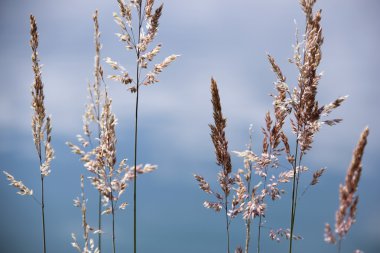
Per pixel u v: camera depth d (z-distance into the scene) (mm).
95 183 612
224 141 620
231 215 619
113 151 610
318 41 602
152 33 603
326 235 500
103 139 618
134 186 600
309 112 602
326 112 599
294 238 609
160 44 600
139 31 605
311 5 602
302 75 602
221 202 621
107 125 614
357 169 497
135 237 596
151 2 603
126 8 604
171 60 598
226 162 620
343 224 498
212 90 619
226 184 621
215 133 619
